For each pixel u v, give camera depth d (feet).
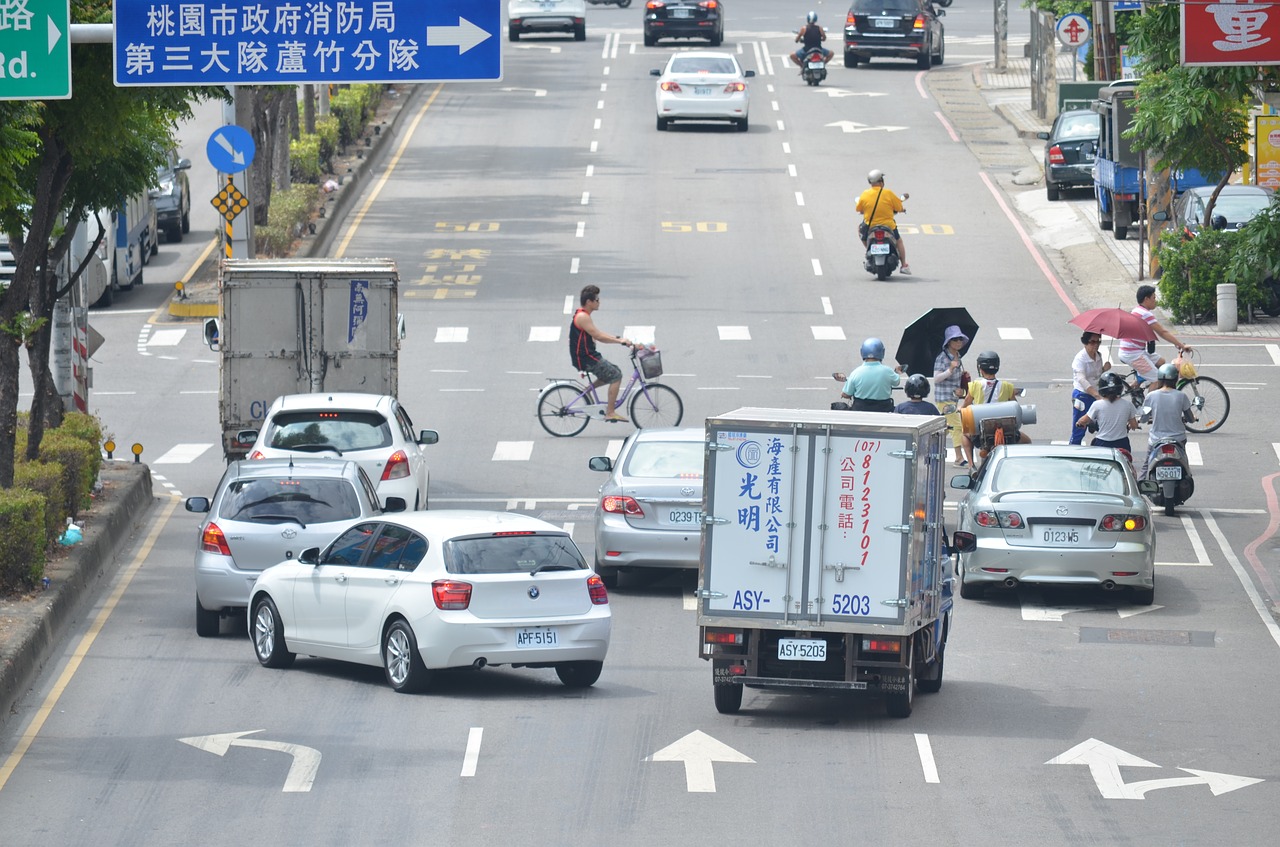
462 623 155.94
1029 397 304.91
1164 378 239.09
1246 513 239.30
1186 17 183.52
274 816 126.21
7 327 197.06
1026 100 602.03
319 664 174.09
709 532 148.87
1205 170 296.30
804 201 467.93
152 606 197.98
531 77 650.43
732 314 364.79
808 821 125.49
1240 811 129.18
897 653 148.05
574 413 287.28
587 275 397.80
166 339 355.56
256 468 187.42
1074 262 408.05
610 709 155.74
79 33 156.25
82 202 222.07
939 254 417.08
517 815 126.31
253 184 401.70
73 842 121.08
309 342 252.01
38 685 163.53
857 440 146.72
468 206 467.93
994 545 195.52
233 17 156.76
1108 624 190.39
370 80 157.48
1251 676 169.78
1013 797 131.85
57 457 223.10
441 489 254.06
